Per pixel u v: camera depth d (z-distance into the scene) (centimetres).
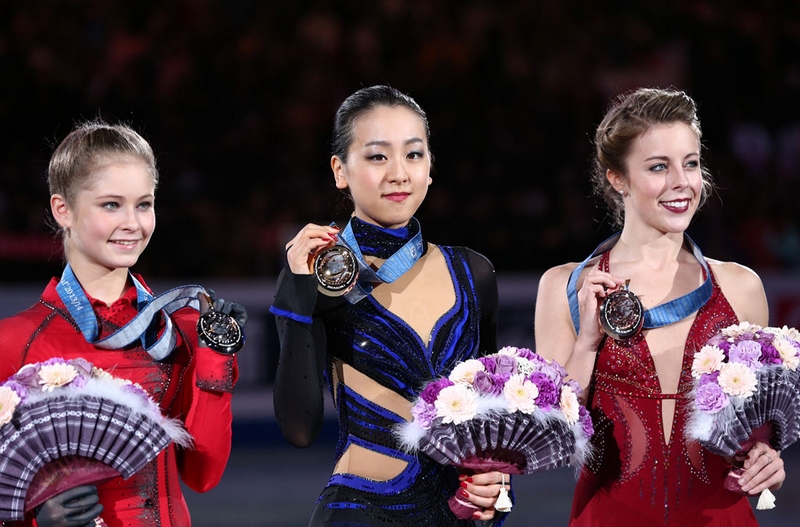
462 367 1091
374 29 3919
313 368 1120
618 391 1247
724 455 1173
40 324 1083
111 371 1080
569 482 2586
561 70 3925
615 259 1291
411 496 1138
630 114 1236
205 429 1091
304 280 1119
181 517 1105
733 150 3869
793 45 4162
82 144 1080
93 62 3594
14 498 967
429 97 3719
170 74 3600
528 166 3606
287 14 3884
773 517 2211
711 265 1288
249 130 3572
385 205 1169
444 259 1224
